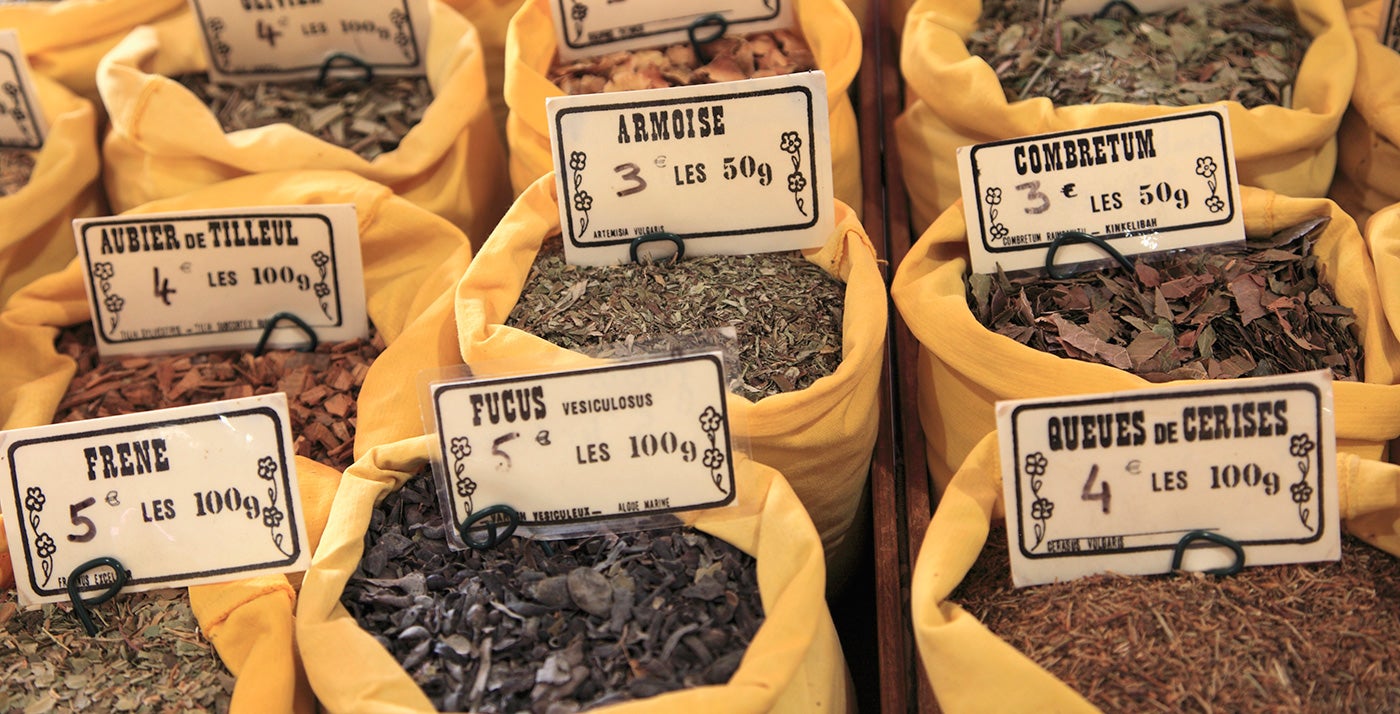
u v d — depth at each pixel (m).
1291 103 0.79
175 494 0.63
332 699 0.58
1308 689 0.57
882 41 0.96
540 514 0.64
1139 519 0.61
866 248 0.72
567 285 0.72
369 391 0.73
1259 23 0.82
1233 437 0.60
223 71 0.89
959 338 0.68
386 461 0.66
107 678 0.62
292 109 0.87
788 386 0.68
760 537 0.62
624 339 0.69
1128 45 0.81
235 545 0.63
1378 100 0.77
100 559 0.64
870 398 0.69
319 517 0.67
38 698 0.62
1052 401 0.60
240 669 0.62
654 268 0.73
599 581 0.62
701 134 0.71
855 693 0.70
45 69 0.89
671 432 0.63
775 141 0.71
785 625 0.59
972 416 0.70
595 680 0.59
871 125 0.89
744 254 0.73
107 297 0.77
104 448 0.63
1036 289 0.72
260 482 0.63
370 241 0.79
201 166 0.82
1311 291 0.71
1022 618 0.61
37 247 0.83
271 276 0.77
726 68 0.81
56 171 0.82
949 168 0.81
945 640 0.57
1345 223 0.72
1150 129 0.71
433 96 0.87
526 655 0.60
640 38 0.83
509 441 0.63
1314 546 0.61
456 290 0.71
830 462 0.68
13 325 0.78
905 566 0.70
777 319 0.70
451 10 0.87
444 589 0.63
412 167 0.81
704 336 0.64
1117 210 0.72
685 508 0.64
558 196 0.72
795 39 0.84
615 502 0.64
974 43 0.83
